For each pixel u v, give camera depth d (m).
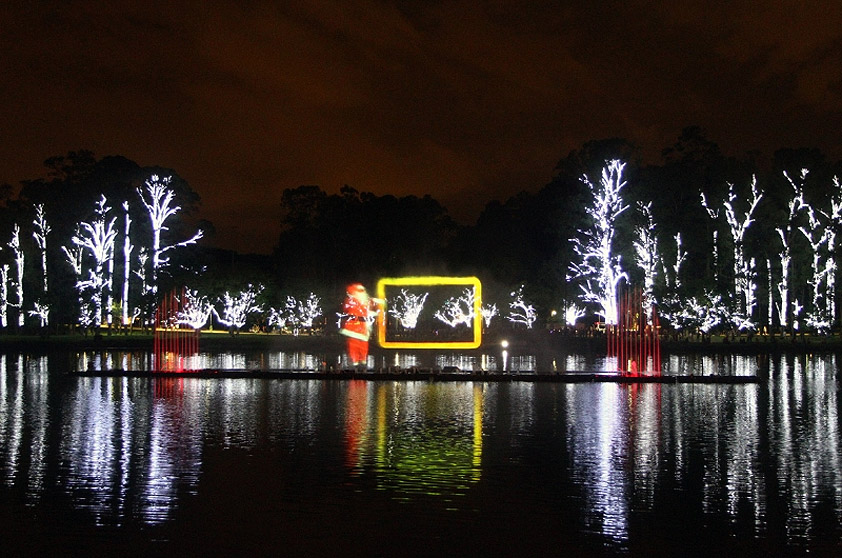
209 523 18.91
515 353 80.50
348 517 19.39
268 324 122.44
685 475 23.38
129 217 98.62
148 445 27.36
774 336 87.00
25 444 27.45
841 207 88.56
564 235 97.50
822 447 27.39
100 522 18.95
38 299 90.12
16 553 17.03
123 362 64.50
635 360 68.06
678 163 94.00
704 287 85.88
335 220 129.75
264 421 32.59
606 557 16.97
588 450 26.78
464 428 31.05
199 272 100.75
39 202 96.56
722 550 17.36
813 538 18.06
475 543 17.70
